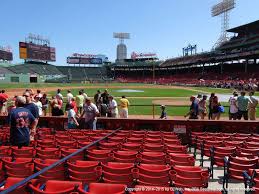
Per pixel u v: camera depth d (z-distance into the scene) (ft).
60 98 60.90
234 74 276.21
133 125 54.03
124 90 213.66
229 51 303.89
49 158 27.25
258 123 50.65
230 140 37.70
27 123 29.60
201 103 60.34
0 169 23.22
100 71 445.78
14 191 16.94
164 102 115.65
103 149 31.58
